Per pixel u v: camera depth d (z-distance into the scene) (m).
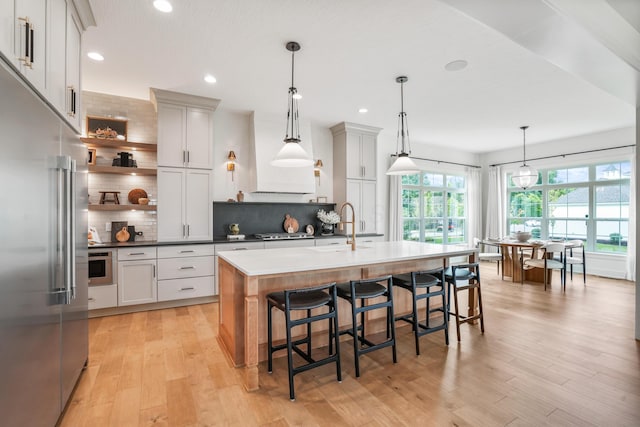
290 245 4.89
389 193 6.53
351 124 5.52
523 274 5.48
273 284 2.71
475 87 3.94
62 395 1.85
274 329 2.73
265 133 4.92
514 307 4.12
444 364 2.58
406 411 1.97
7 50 1.31
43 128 1.53
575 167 6.62
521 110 4.80
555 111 4.84
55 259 1.67
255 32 2.74
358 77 3.65
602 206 6.22
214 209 4.86
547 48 2.17
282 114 5.01
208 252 4.26
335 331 2.35
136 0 2.32
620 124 5.54
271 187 4.86
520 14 1.80
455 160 7.71
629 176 5.87
